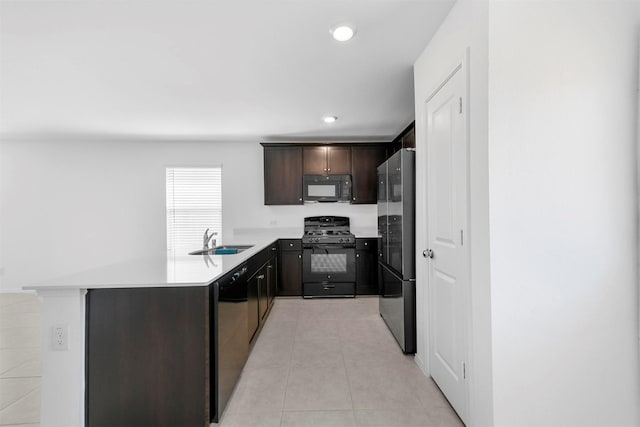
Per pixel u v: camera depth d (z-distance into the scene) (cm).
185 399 155
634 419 136
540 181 133
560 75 133
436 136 191
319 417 172
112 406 153
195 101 305
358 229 482
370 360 238
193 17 174
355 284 426
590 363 134
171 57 219
